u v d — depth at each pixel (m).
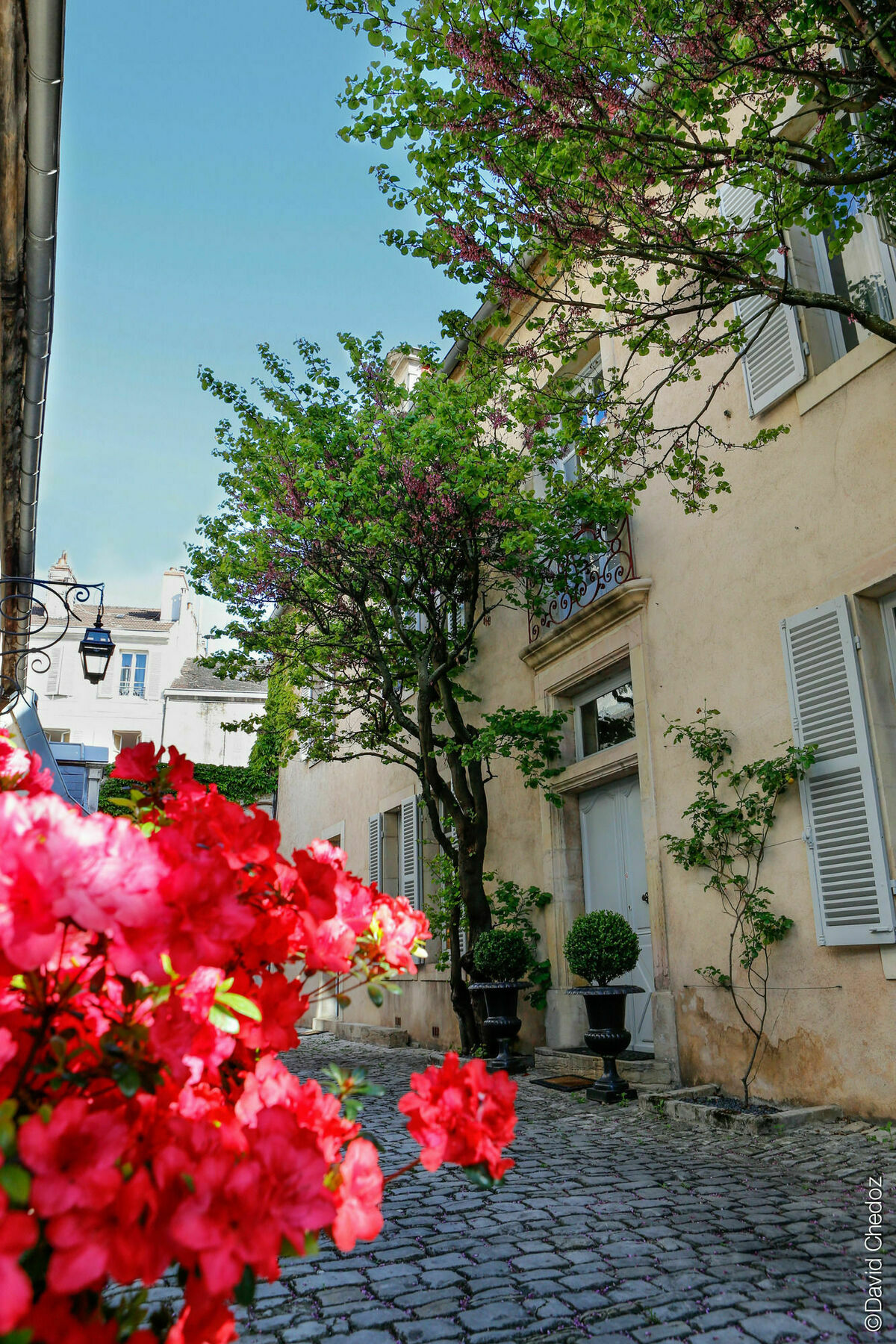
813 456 5.99
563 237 4.95
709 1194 3.81
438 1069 1.43
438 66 4.57
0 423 5.29
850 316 4.72
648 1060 7.11
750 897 5.93
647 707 7.40
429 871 11.35
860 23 4.21
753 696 6.31
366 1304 2.67
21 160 3.68
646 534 7.65
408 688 10.49
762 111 5.16
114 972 1.20
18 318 4.54
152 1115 1.11
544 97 4.46
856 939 5.23
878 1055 5.07
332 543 8.57
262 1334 2.45
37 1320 0.92
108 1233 0.92
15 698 7.30
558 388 5.86
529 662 9.41
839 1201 3.63
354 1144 1.31
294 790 17.89
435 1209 3.72
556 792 8.83
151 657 33.66
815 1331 2.39
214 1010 1.30
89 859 1.02
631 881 8.02
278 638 10.34
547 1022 8.41
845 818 5.43
